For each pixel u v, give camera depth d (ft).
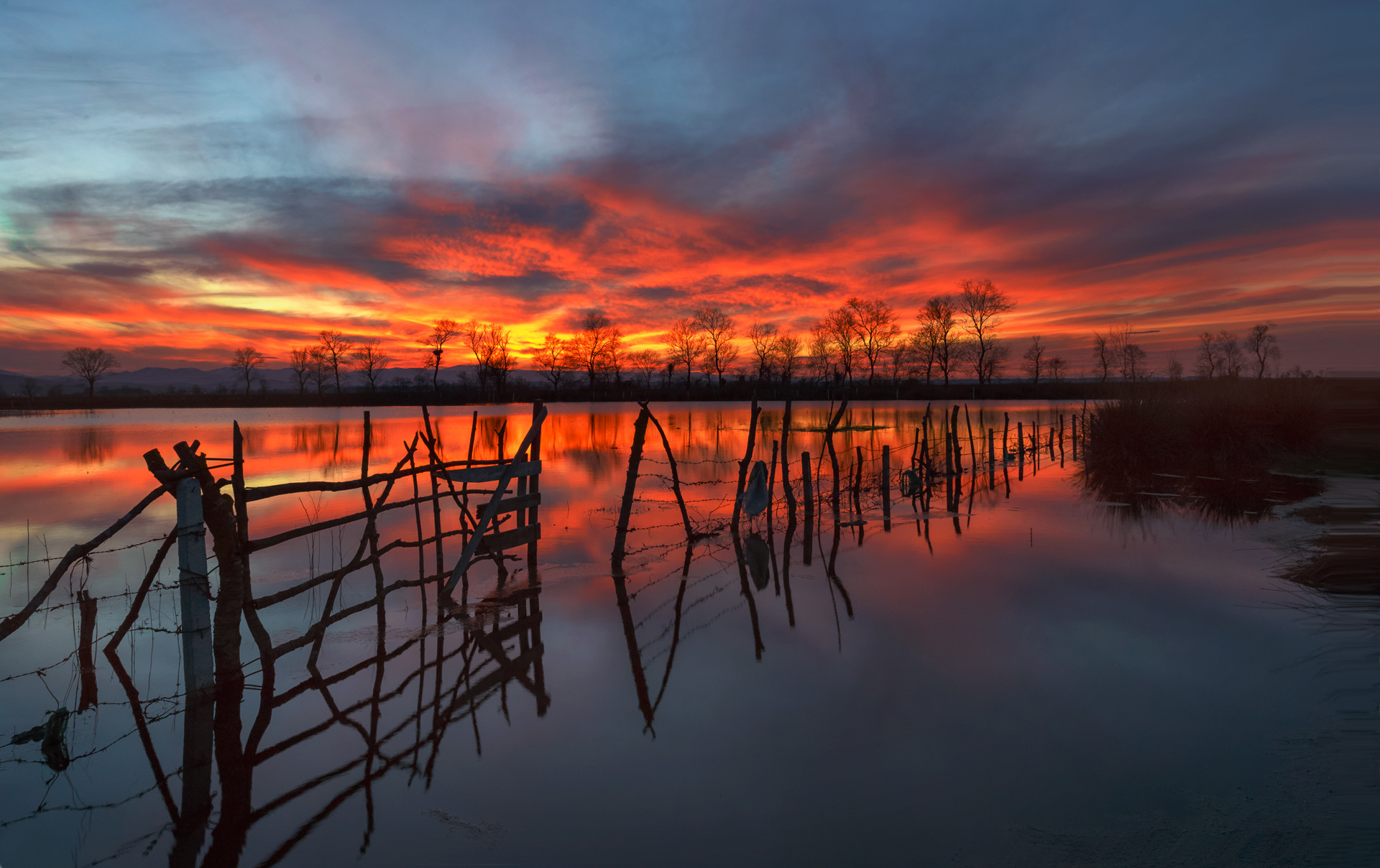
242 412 241.14
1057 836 12.25
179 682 20.26
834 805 13.53
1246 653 19.95
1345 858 11.13
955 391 281.13
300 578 30.25
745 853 12.21
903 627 23.26
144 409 284.41
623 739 16.44
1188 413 57.36
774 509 46.75
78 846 12.80
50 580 17.21
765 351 312.09
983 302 265.95
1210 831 12.11
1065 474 60.95
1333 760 14.05
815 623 24.03
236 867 12.25
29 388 347.15
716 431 119.85
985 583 28.02
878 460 75.77
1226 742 15.15
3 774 15.24
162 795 14.42
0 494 53.78
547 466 72.54
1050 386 271.08
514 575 31.07
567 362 330.75
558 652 22.06
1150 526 37.35
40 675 20.65
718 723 17.07
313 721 17.60
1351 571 24.38
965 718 16.85
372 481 25.76
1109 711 16.92
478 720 17.57
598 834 12.89
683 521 42.80
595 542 37.27
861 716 17.17
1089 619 23.41
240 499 19.86
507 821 13.35
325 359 339.77
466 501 32.63
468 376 359.87
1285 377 55.72
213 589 28.30
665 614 25.46
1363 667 18.39
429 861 12.26
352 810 13.84
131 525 41.70
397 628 24.30
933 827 12.74
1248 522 37.01
